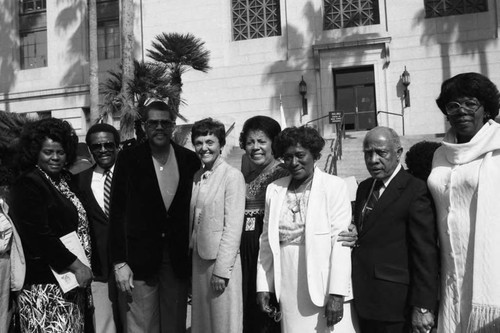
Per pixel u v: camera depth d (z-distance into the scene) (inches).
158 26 749.9
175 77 510.9
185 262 159.3
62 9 822.5
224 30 732.0
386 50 677.3
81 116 797.2
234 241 145.6
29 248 135.9
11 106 832.3
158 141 156.3
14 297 139.3
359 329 134.1
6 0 853.8
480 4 668.7
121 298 165.0
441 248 121.7
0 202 134.0
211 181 152.2
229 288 146.3
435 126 663.8
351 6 703.7
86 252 150.3
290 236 138.3
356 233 134.1
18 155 142.0
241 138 167.5
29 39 849.5
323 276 132.2
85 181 175.2
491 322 106.8
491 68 652.7
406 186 128.6
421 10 676.7
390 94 679.1
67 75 813.2
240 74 722.8
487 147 113.3
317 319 133.4
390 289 125.0
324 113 693.9
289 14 713.0
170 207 158.6
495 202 110.0
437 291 121.8
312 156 140.3
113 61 790.5
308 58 704.4
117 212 155.0
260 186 159.8
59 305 136.1
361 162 496.7
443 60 667.4
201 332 150.1
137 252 155.3
